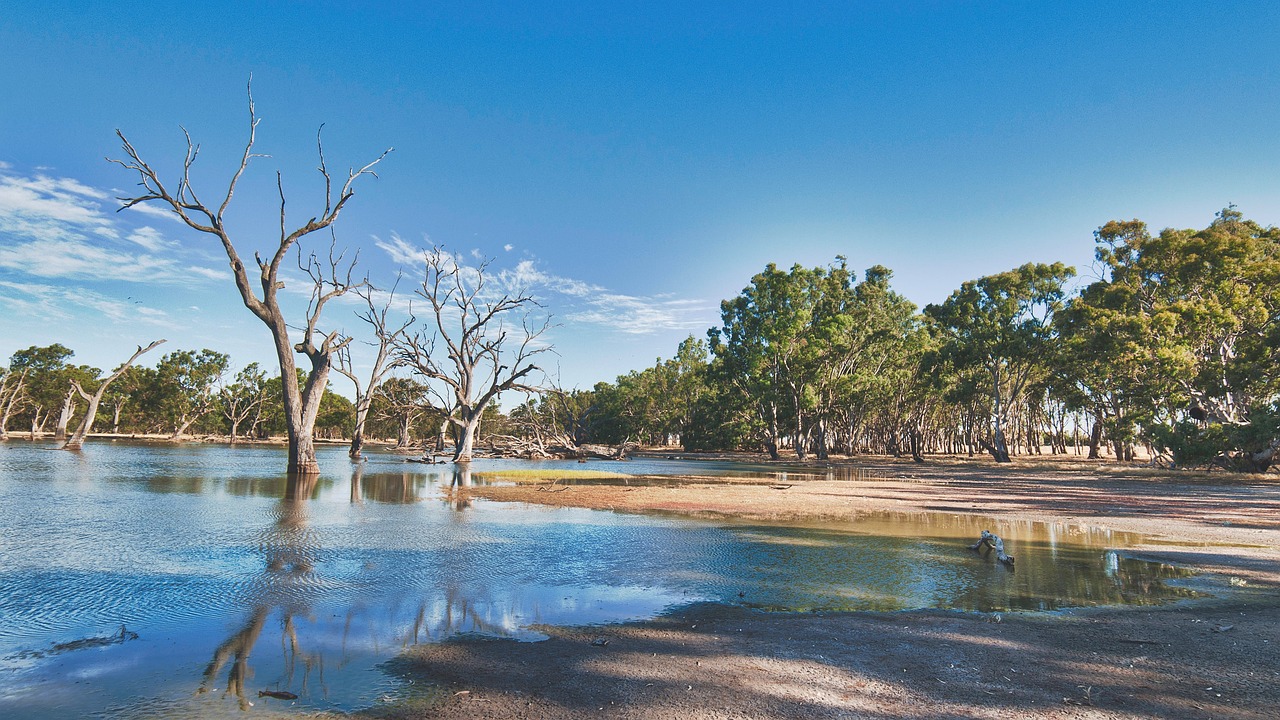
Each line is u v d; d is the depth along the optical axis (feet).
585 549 40.47
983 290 182.80
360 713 16.25
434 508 61.05
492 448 204.95
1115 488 95.50
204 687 17.95
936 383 200.23
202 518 51.16
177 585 29.48
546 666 19.84
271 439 344.49
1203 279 135.13
